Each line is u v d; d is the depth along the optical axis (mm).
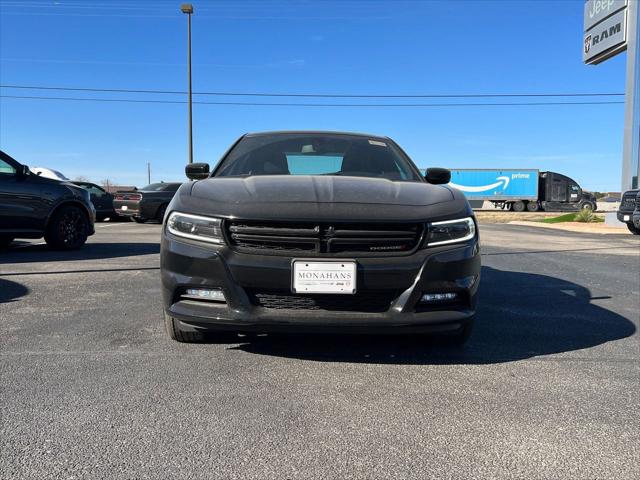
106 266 6922
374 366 3312
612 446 2352
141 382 2975
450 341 3633
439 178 4113
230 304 3016
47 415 2545
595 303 5359
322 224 2982
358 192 3338
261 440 2348
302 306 3045
